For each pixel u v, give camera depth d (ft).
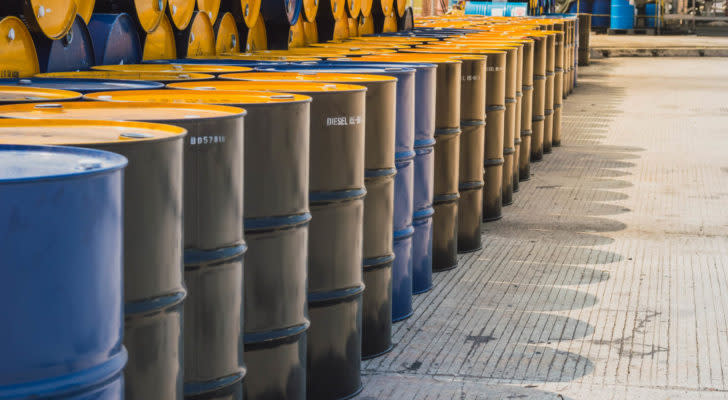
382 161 14.46
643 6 126.21
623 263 20.75
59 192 6.14
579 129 43.34
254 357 11.17
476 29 40.45
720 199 28.04
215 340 9.69
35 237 6.09
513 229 24.04
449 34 35.19
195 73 15.83
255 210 10.77
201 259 9.41
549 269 20.24
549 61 35.47
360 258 13.26
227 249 9.64
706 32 130.41
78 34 17.30
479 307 17.48
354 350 13.35
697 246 22.34
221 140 9.41
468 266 20.42
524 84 29.76
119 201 6.66
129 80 14.40
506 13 66.49
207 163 9.32
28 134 8.45
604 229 24.09
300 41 29.09
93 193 6.35
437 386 13.75
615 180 31.01
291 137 10.87
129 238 7.85
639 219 25.32
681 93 59.72
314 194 12.51
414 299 17.94
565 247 22.20
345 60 18.92
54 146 7.14
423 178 17.75
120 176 6.66
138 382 8.16
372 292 14.73
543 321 16.67
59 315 6.29
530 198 28.02
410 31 37.96
